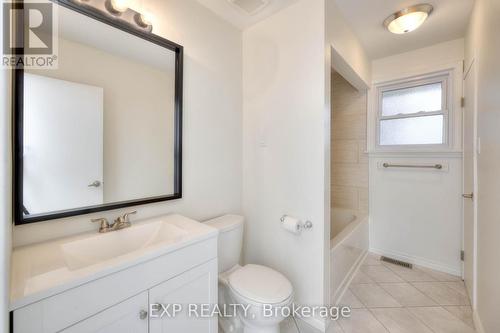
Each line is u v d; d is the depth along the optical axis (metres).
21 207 0.89
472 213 1.72
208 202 1.70
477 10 1.55
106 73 1.14
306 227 1.58
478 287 1.53
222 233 1.50
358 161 2.71
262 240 1.87
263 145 1.84
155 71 1.34
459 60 2.12
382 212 2.59
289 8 1.64
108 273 0.77
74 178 1.04
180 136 1.46
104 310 0.76
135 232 1.17
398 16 1.74
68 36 1.01
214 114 1.72
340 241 1.90
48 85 0.96
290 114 1.66
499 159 1.14
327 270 1.56
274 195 1.78
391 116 2.52
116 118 1.18
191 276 1.04
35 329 0.63
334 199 2.88
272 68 1.76
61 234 1.01
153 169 1.35
